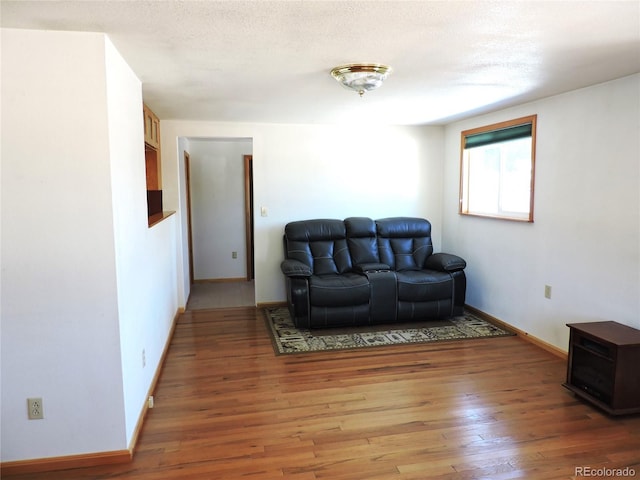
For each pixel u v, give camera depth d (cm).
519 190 414
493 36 207
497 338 400
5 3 165
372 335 411
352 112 426
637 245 288
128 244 239
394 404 280
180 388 304
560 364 342
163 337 361
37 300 207
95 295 211
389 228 498
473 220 476
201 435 246
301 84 306
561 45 223
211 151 639
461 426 254
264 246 510
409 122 502
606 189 308
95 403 217
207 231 649
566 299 347
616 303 303
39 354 210
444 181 539
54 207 204
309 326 424
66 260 207
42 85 198
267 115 442
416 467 217
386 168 529
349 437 244
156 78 283
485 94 346
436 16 183
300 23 189
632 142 288
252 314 483
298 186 510
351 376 323
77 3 166
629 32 203
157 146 438
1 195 200
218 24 189
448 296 445
